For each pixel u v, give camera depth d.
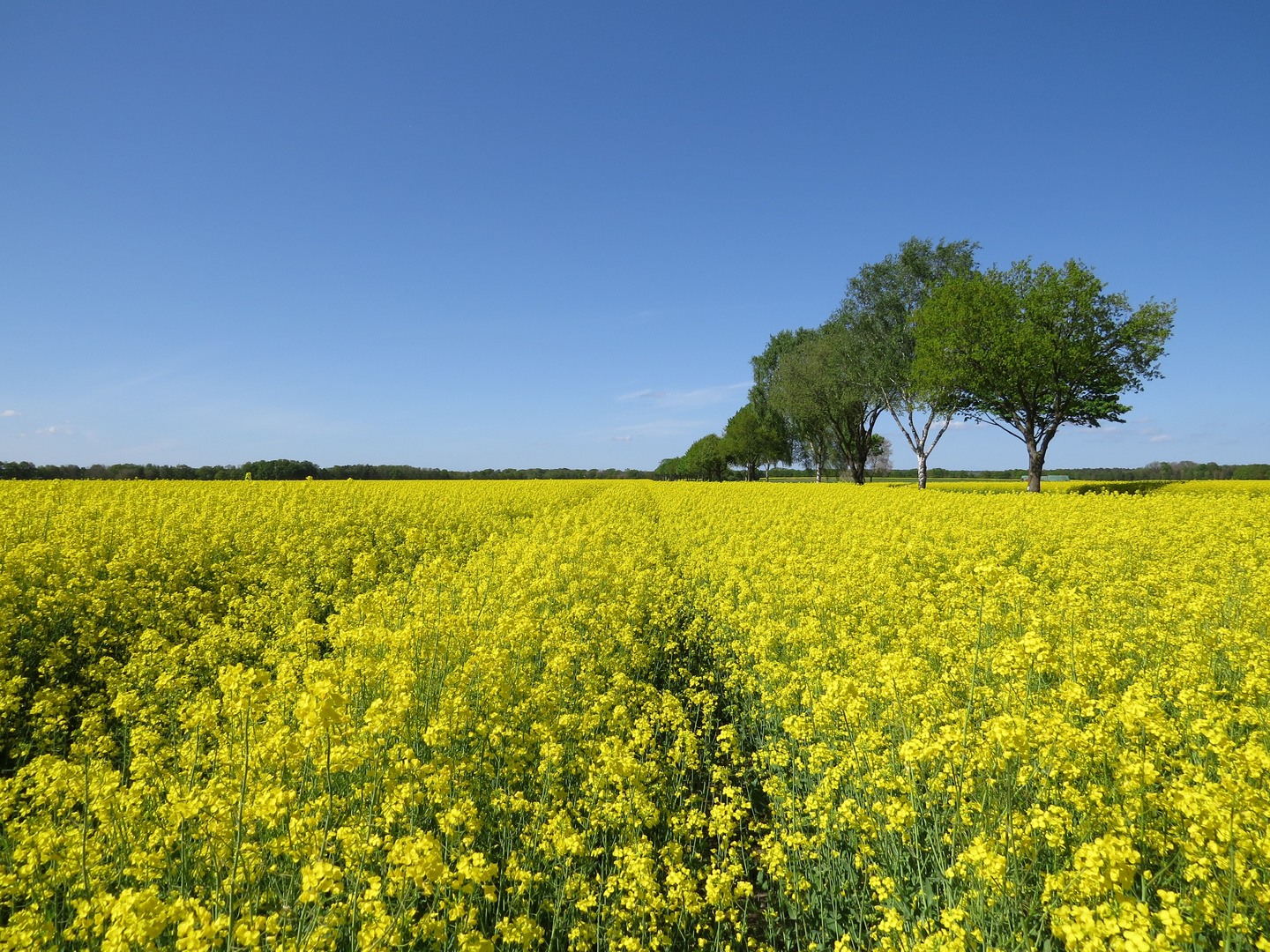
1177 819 3.92
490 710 6.19
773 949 4.11
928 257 48.16
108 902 3.47
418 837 3.37
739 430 81.81
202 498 22.31
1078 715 5.32
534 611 9.72
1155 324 35.50
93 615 9.29
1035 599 8.57
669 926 4.16
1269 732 5.07
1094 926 2.88
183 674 7.10
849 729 5.65
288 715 6.04
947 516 20.64
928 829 4.67
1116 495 26.78
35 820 4.45
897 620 9.38
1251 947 3.29
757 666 7.54
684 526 20.66
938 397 41.09
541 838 4.69
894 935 3.83
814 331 67.12
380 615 8.59
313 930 3.41
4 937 3.36
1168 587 9.50
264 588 11.90
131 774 5.03
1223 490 37.06
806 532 17.33
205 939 2.92
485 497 29.31
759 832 5.64
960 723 5.43
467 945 3.28
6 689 6.65
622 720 6.50
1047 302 37.25
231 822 4.05
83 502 19.25
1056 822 3.74
